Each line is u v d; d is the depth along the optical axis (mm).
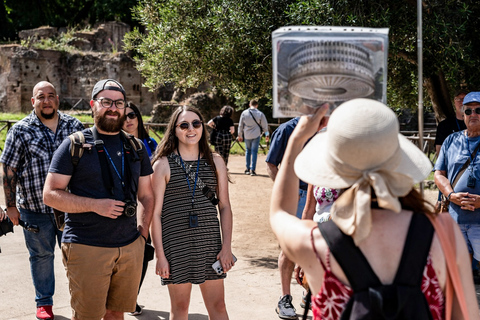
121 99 3451
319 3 6668
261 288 5332
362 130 1613
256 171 13711
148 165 3646
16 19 37094
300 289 5336
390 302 1583
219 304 3830
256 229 7820
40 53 29094
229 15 7770
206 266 3713
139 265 3514
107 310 3611
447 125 5625
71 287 3371
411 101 10492
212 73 8906
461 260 1724
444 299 1726
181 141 3779
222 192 3920
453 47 6844
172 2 8797
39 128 4457
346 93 1878
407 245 1636
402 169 1688
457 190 4551
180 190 3738
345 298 1641
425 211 1722
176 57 8922
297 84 1868
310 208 3900
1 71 29125
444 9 7156
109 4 33875
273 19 7559
